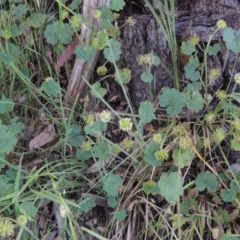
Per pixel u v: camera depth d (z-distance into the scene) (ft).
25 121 2.27
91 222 2.04
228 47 1.88
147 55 1.98
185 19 2.11
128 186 2.00
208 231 1.94
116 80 2.07
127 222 1.97
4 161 1.89
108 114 1.86
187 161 1.88
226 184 1.97
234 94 1.94
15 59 2.16
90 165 2.10
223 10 2.06
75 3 2.21
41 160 2.14
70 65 2.31
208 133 2.02
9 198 1.85
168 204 1.96
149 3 2.02
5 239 1.93
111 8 2.05
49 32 2.12
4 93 2.28
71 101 2.22
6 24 2.25
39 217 2.04
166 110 1.93
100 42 2.00
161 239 1.86
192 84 1.99
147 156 1.86
